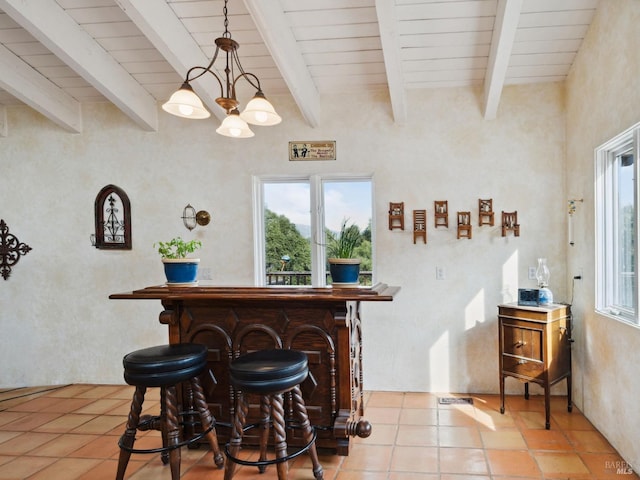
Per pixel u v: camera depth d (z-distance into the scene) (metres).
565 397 3.53
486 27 3.04
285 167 3.89
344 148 3.83
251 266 3.93
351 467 2.51
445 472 2.44
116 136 4.06
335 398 2.57
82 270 4.11
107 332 4.10
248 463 2.09
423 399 3.57
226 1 2.69
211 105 3.64
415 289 3.75
